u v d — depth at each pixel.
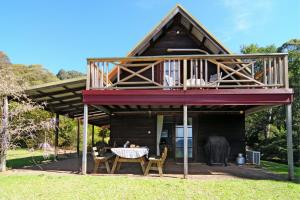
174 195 4.80
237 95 6.70
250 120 20.64
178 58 6.95
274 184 5.73
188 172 7.47
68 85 7.66
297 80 19.50
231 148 10.11
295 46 22.56
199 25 9.15
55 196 4.71
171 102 6.80
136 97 6.91
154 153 10.12
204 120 10.29
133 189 5.23
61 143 17.55
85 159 6.93
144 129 10.31
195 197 4.67
